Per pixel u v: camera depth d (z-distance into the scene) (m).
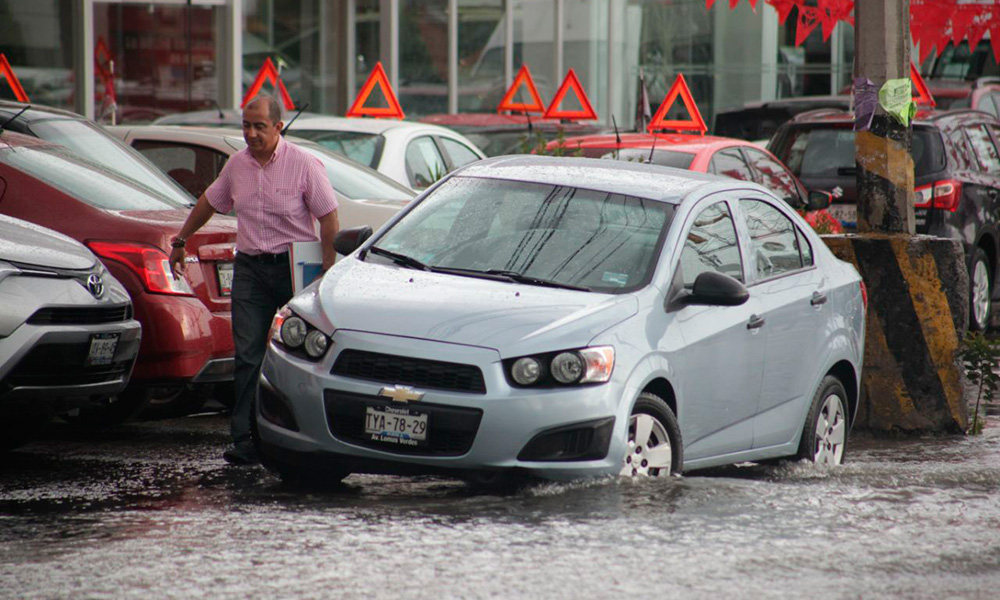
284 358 21.42
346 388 20.64
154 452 25.94
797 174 49.56
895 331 31.05
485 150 54.09
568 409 20.27
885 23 31.17
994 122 53.78
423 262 23.19
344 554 17.19
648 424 21.38
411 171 40.81
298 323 21.59
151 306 25.84
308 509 19.95
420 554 17.19
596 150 43.62
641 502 19.95
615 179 24.52
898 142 31.50
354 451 20.59
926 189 47.72
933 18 42.88
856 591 16.20
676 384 21.86
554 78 86.12
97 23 64.38
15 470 23.73
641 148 43.38
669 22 92.00
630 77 90.62
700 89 93.56
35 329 22.16
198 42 68.25
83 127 31.34
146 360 25.92
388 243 23.88
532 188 24.31
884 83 31.30
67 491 21.73
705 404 22.66
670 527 18.72
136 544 17.69
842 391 26.45
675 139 44.41
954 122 50.22
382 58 76.94
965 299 31.27
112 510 20.02
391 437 20.39
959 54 90.00
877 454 28.36
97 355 23.33
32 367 22.28
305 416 20.91
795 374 24.98
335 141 40.41
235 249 25.88
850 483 23.31
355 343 20.77
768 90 95.00
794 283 25.28
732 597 15.77
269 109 24.66
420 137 41.84
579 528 18.50
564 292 21.89
